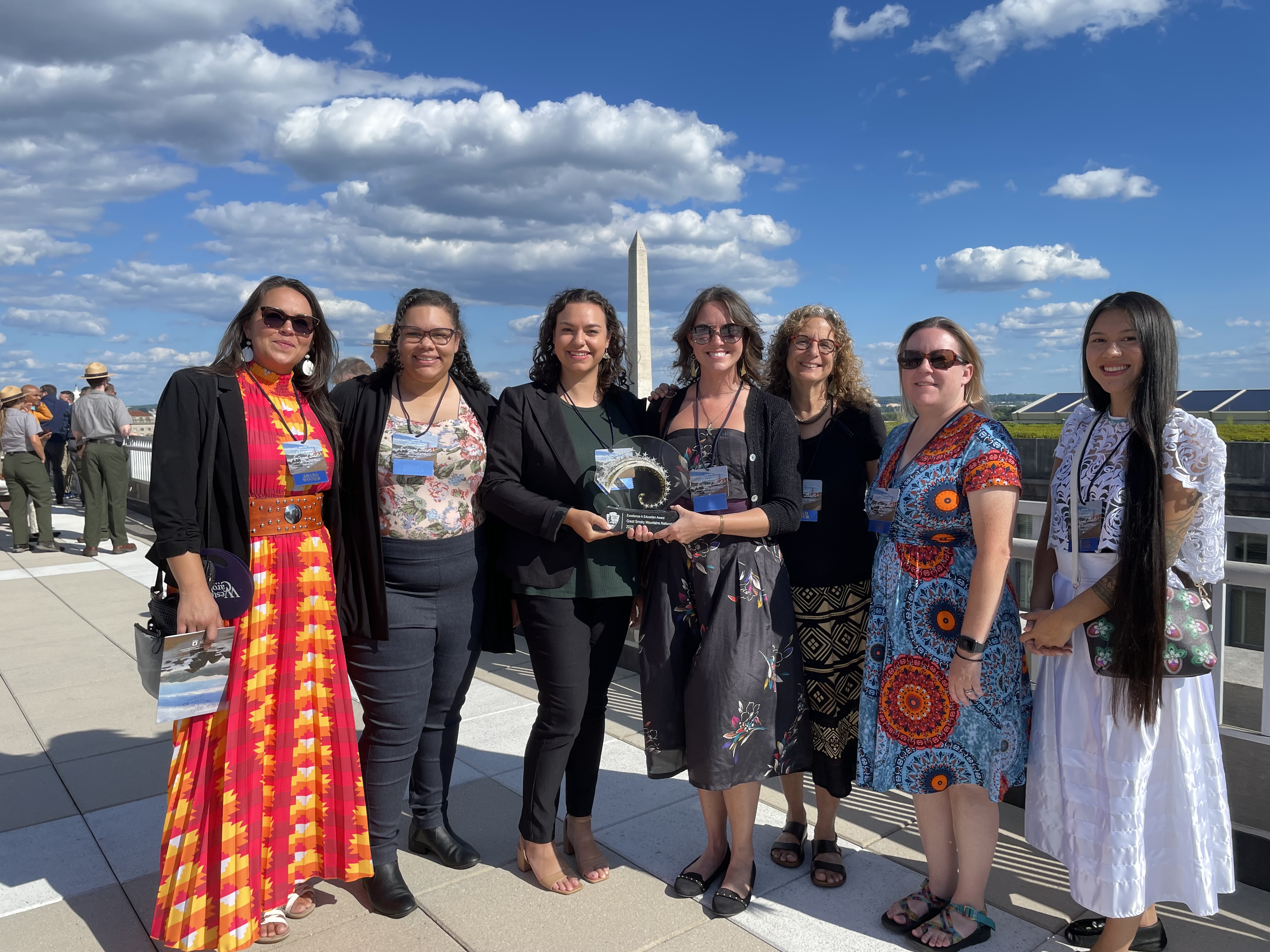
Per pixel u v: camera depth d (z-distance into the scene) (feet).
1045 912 8.10
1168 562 6.61
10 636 19.56
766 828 10.05
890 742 7.71
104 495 30.42
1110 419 7.11
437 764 9.16
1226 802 7.06
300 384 8.02
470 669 8.98
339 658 7.94
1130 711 6.61
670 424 8.74
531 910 8.23
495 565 8.95
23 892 8.70
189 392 7.14
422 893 8.57
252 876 7.29
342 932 7.89
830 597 8.52
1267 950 7.40
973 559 7.55
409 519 8.21
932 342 7.54
